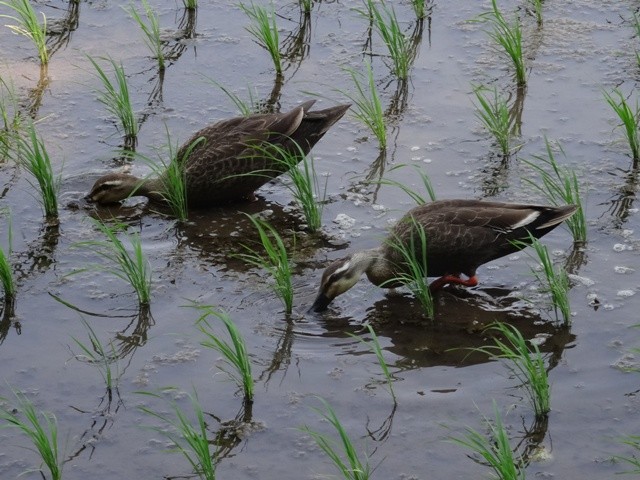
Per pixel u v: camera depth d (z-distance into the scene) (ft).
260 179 50.98
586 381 38.93
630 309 42.57
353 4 68.90
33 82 61.00
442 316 43.29
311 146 51.72
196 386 39.11
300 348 41.32
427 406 37.88
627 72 60.18
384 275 44.93
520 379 39.22
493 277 45.65
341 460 35.40
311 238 48.62
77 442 36.45
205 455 33.58
